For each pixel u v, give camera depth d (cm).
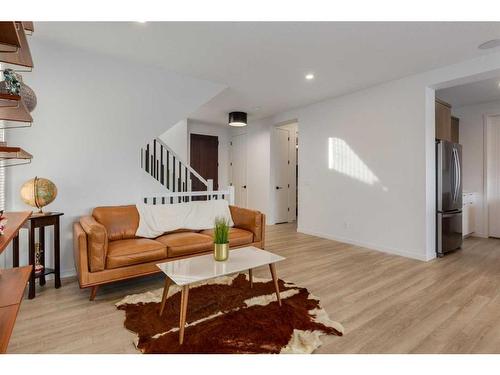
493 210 493
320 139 498
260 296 245
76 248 252
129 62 334
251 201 686
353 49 293
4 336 103
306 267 328
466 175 517
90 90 312
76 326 197
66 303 234
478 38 267
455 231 396
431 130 362
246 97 469
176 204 344
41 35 272
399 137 381
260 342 175
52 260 298
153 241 281
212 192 395
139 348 170
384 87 398
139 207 316
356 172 437
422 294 251
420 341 179
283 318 205
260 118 648
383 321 204
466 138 516
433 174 367
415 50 294
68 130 301
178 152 595
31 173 283
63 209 300
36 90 283
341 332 188
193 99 381
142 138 347
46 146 290
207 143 713
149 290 264
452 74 328
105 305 231
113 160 329
